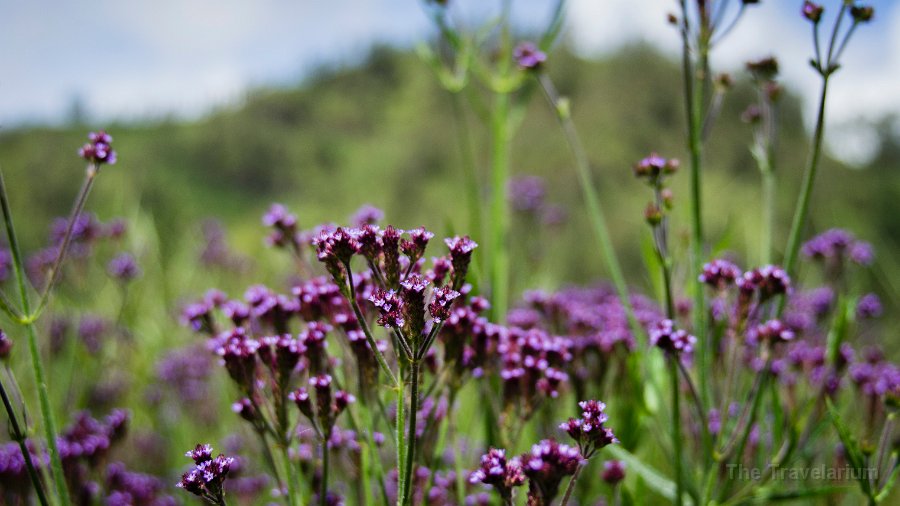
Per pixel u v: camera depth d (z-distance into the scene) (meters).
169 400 0.91
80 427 0.61
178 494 0.67
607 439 0.48
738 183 3.29
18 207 2.46
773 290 0.53
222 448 0.75
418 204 4.75
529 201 1.02
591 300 0.85
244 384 0.52
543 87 0.63
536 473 0.47
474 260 0.56
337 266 0.47
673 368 0.54
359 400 0.52
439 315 0.47
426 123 6.50
